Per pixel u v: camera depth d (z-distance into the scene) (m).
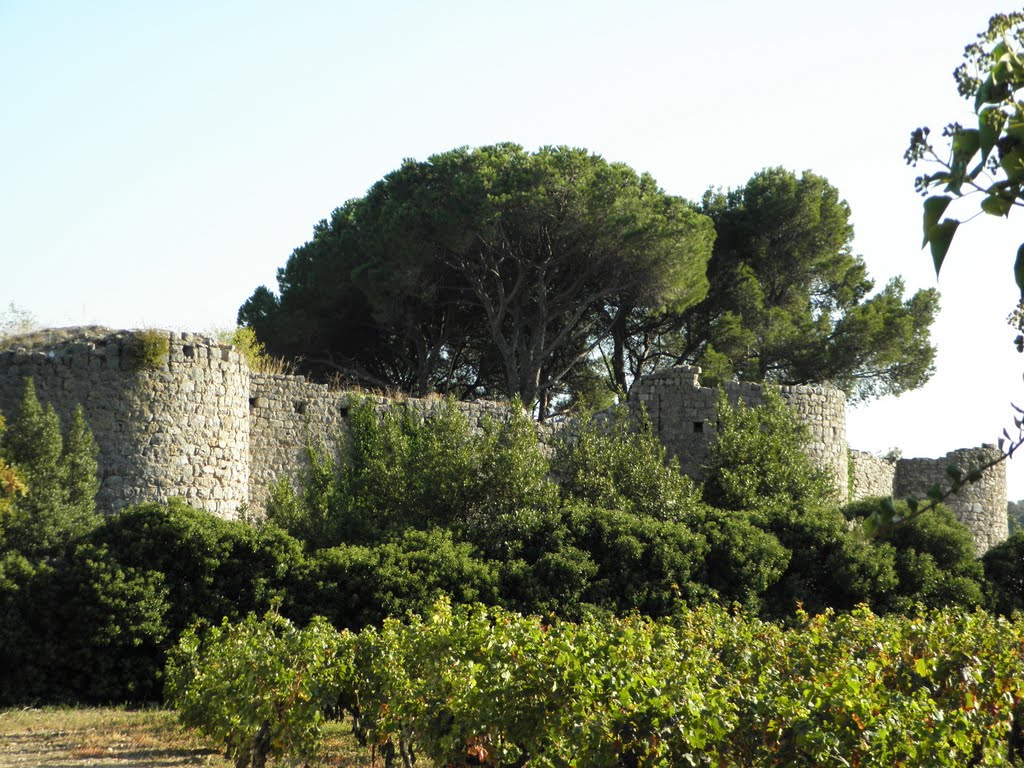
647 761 10.56
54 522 20.44
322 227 43.53
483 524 24.88
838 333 43.16
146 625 19.81
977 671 13.13
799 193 44.09
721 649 14.98
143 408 23.23
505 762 11.82
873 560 26.38
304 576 21.27
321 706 13.44
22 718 17.81
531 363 38.22
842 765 10.12
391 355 42.50
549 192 36.00
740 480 29.94
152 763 14.41
